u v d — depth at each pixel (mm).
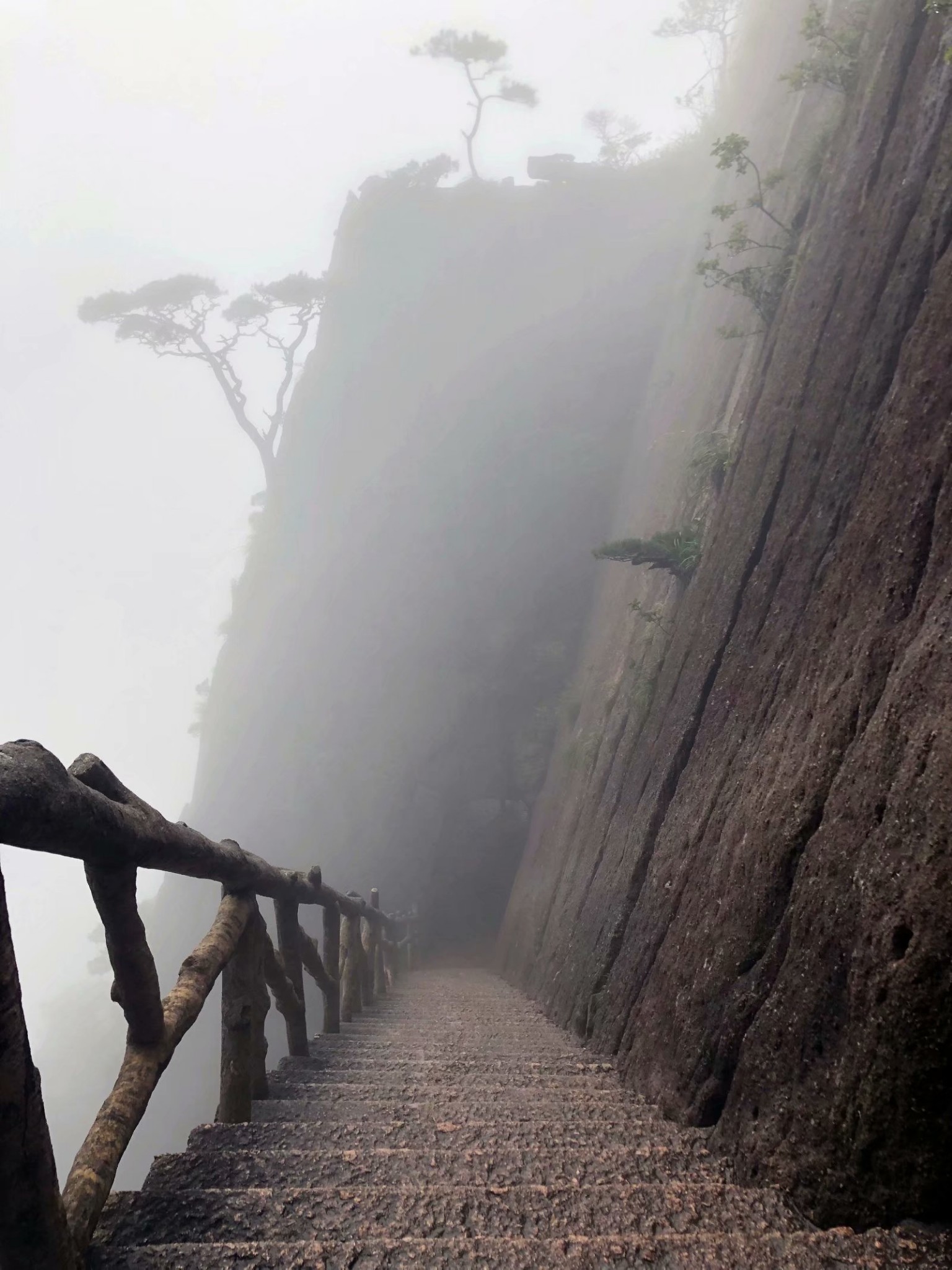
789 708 4547
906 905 2678
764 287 9539
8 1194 1800
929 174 5016
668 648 9844
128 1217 2422
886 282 5172
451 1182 2881
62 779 2035
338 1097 4312
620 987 6438
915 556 3641
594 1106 4293
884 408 4547
